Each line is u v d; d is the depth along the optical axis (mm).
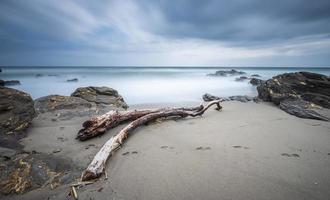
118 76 38594
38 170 3592
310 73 11320
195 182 3416
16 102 6234
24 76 39688
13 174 3383
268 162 4066
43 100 8906
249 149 4738
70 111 8195
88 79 32469
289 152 4539
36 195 3107
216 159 4246
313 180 3404
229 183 3359
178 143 5246
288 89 10867
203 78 35000
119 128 6453
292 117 7859
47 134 5887
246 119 7625
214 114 8625
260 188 3211
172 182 3432
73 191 3184
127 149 4922
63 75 41531
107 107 9312
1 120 5441
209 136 5738
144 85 24094
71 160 4258
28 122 6195
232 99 12758
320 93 10336
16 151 4289
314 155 4379
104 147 4465
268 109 9500
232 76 40594
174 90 19594
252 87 22266
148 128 6609
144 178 3578
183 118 7949
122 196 3090
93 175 3551
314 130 6137
